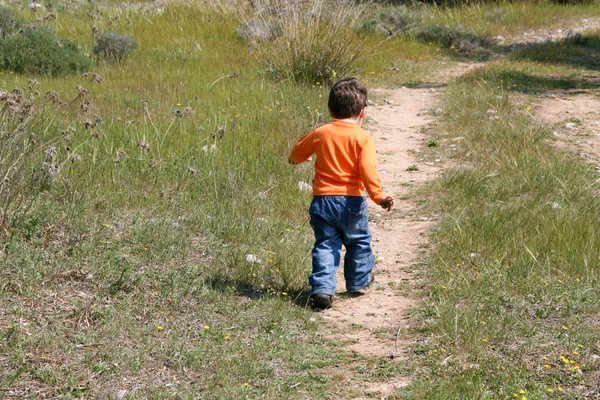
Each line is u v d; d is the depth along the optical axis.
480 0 32.50
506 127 13.19
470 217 8.49
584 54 22.94
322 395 4.86
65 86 14.88
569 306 5.97
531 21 29.80
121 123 11.40
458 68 21.83
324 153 6.32
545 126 13.74
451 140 12.81
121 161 9.31
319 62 17.00
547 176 9.95
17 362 4.75
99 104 13.28
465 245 7.52
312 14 18.03
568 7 32.91
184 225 7.67
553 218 8.05
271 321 5.87
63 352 4.97
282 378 5.05
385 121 14.73
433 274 7.07
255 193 9.18
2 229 6.60
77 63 16.81
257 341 5.52
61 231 6.90
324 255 6.32
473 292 6.37
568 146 12.49
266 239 7.64
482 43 26.42
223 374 4.93
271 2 21.91
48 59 16.45
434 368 5.18
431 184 10.27
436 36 25.48
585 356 5.20
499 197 9.38
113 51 18.77
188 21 24.00
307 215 8.72
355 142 6.25
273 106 14.02
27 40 16.55
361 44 18.95
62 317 5.41
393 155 12.23
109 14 24.75
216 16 24.75
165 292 6.02
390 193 10.17
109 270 6.23
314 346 5.60
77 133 10.09
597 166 11.09
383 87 18.52
